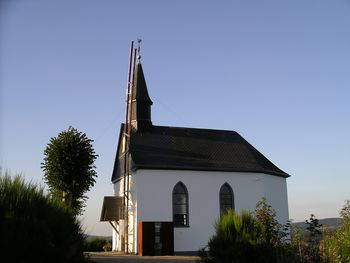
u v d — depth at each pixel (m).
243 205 37.41
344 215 14.74
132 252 34.50
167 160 36.56
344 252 13.30
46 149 35.06
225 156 39.31
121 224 38.06
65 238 11.26
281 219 40.53
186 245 35.06
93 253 35.56
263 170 38.53
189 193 36.06
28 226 10.07
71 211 12.55
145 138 39.03
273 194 40.00
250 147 42.81
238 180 37.78
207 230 35.84
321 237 14.02
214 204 36.56
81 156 35.06
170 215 35.03
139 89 40.97
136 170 35.16
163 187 35.41
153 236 32.56
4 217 9.92
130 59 40.75
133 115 40.53
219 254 14.61
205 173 36.94
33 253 9.98
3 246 9.53
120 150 41.41
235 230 14.84
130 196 36.25
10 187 10.73
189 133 41.44
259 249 13.95
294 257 13.17
